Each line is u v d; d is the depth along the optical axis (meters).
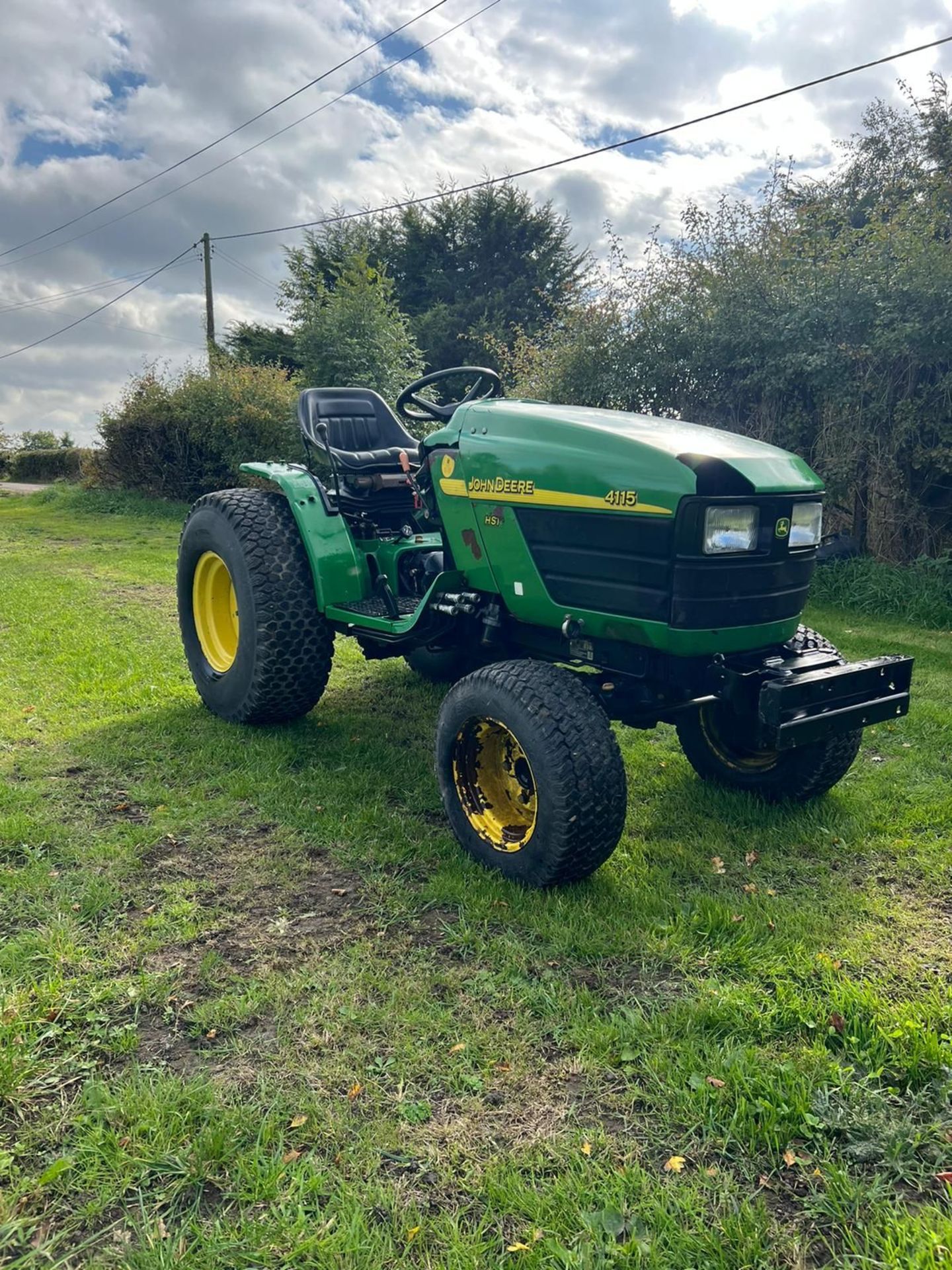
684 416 9.80
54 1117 1.90
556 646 3.29
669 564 2.71
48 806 3.45
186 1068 2.06
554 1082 2.05
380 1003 2.32
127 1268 1.57
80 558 10.08
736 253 9.07
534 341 13.09
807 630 3.43
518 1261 1.59
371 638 3.79
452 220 27.33
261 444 14.96
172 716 4.48
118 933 2.58
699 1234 1.64
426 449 3.59
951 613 7.34
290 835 3.26
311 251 23.30
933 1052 2.09
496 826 3.07
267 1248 1.60
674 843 3.29
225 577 4.53
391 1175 1.78
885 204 9.64
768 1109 1.92
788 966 2.49
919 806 3.61
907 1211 1.69
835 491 8.51
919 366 8.02
